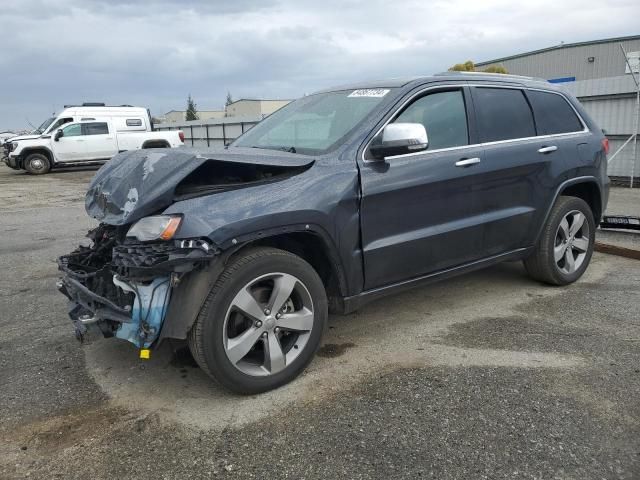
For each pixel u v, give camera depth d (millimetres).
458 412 3098
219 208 3088
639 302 4805
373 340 4109
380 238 3748
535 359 3734
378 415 3086
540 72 36938
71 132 21547
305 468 2652
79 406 3250
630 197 10648
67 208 11594
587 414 3055
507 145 4484
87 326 3240
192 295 3020
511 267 5930
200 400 3293
